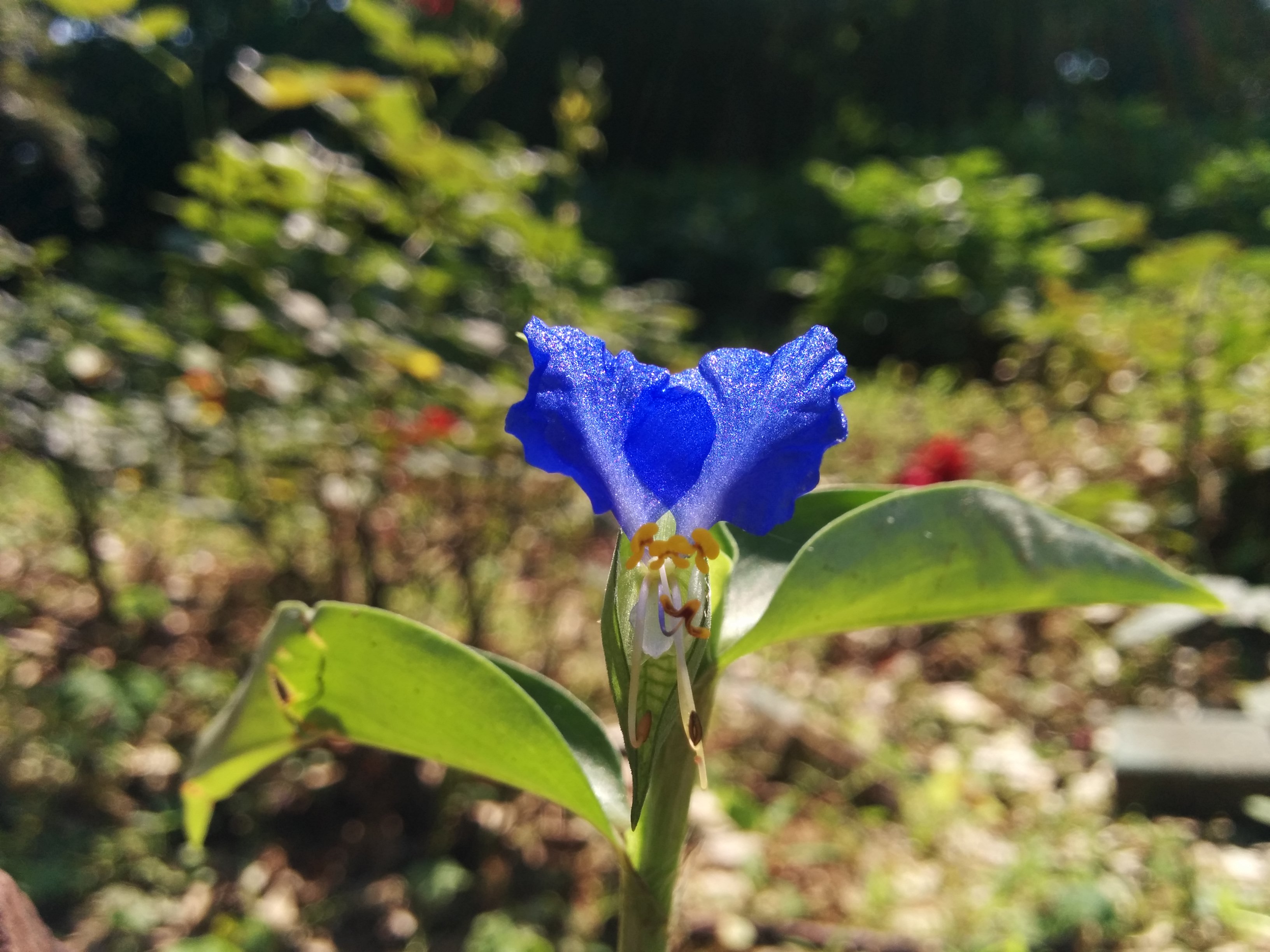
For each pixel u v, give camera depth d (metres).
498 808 0.21
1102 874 0.20
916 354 0.69
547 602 0.25
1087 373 0.48
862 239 0.72
